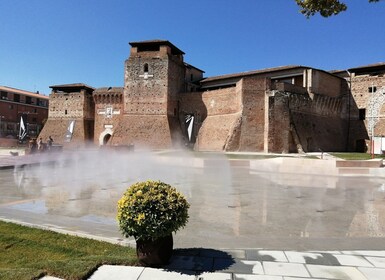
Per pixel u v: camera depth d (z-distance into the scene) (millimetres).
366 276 4934
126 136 52438
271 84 45125
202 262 5496
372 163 22891
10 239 6578
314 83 48656
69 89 66188
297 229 8133
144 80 53844
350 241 6996
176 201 5500
